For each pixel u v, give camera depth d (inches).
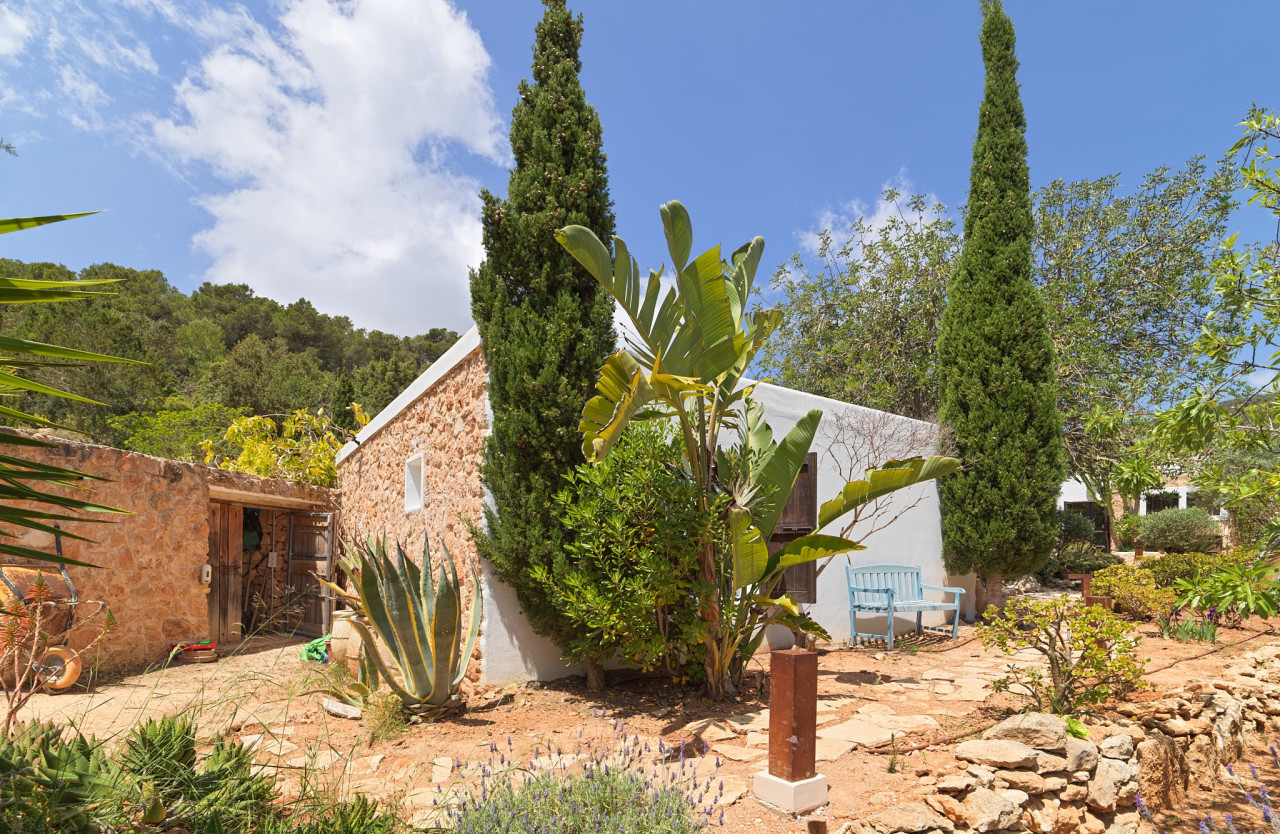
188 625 333.7
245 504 439.5
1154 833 185.2
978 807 146.2
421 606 231.5
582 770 141.0
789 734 147.3
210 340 1509.6
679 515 230.5
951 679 269.9
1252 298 169.2
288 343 1782.7
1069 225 617.6
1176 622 353.1
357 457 473.7
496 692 255.3
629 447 235.3
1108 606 350.3
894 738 182.4
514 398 256.1
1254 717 267.6
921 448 400.2
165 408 830.5
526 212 271.3
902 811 138.1
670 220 221.5
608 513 234.7
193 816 107.3
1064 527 655.1
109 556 299.7
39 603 123.9
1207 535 679.1
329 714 225.1
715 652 238.1
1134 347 567.8
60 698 230.2
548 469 253.3
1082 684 232.5
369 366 1357.0
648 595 223.6
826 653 326.6
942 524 421.7
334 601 392.8
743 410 298.0
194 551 340.2
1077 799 166.9
